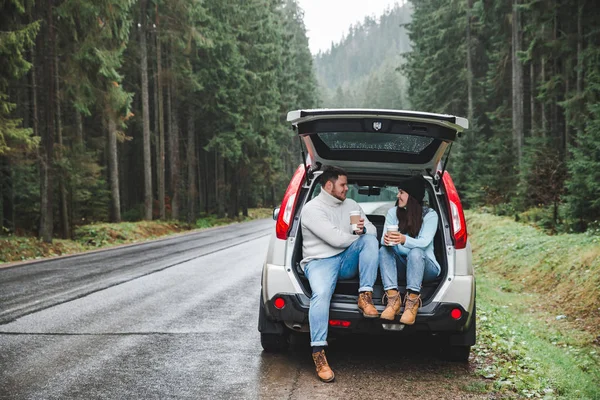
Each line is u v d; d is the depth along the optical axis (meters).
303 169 5.22
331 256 4.76
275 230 4.93
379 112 4.48
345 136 5.02
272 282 4.75
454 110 39.97
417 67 46.78
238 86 35.72
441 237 4.85
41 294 8.35
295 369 4.85
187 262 12.91
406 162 5.32
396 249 4.92
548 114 26.34
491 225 17.98
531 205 18.56
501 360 5.22
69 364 4.86
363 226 4.79
